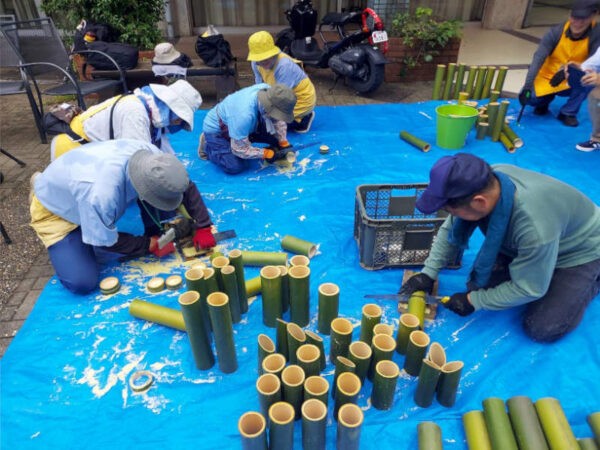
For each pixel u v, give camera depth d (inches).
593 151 171.0
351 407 67.7
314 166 162.4
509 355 90.7
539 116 202.8
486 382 85.4
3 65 179.2
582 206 83.0
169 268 114.7
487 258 83.3
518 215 76.8
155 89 118.3
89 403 82.9
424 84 250.4
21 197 147.9
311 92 178.5
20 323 101.9
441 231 96.7
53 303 104.5
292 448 70.8
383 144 178.9
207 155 163.6
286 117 137.9
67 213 100.4
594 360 89.0
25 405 82.5
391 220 104.2
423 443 72.7
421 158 167.8
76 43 227.6
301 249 116.7
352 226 130.5
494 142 179.6
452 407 81.5
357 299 105.0
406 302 99.9
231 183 152.2
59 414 81.0
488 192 73.1
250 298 106.3
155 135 127.2
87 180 92.4
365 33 225.3
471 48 305.7
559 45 179.6
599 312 99.2
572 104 188.7
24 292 110.5
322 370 87.3
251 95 141.3
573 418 79.6
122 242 108.2
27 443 76.8
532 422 73.2
